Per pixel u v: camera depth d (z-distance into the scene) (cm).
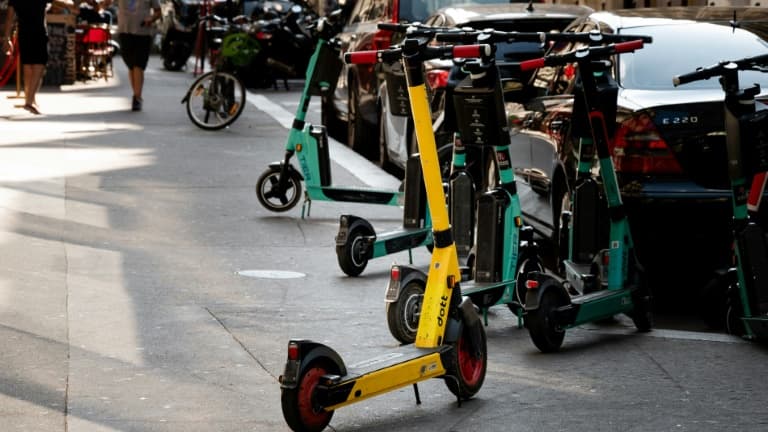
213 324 1143
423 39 868
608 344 1098
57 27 3938
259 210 1755
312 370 814
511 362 1037
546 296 1055
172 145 2431
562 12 1809
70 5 3928
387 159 2189
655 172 1222
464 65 1059
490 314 1220
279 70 4166
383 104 2173
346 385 820
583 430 861
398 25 1141
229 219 1681
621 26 1374
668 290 1369
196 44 4756
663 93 1262
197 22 4888
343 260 1348
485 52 850
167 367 1002
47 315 1152
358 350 1066
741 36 1345
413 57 860
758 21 1381
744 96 1055
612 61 1315
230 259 1437
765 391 955
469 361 918
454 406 912
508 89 1341
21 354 1023
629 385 970
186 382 963
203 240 1538
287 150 1705
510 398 934
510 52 1748
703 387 966
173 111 3142
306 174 1694
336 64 1688
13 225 1571
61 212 1675
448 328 898
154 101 3425
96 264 1379
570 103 1391
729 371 1010
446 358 891
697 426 870
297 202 1745
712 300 1157
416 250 1526
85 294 1239
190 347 1063
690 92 1262
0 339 1065
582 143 1173
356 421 878
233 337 1100
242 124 2886
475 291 1109
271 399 925
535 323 1049
